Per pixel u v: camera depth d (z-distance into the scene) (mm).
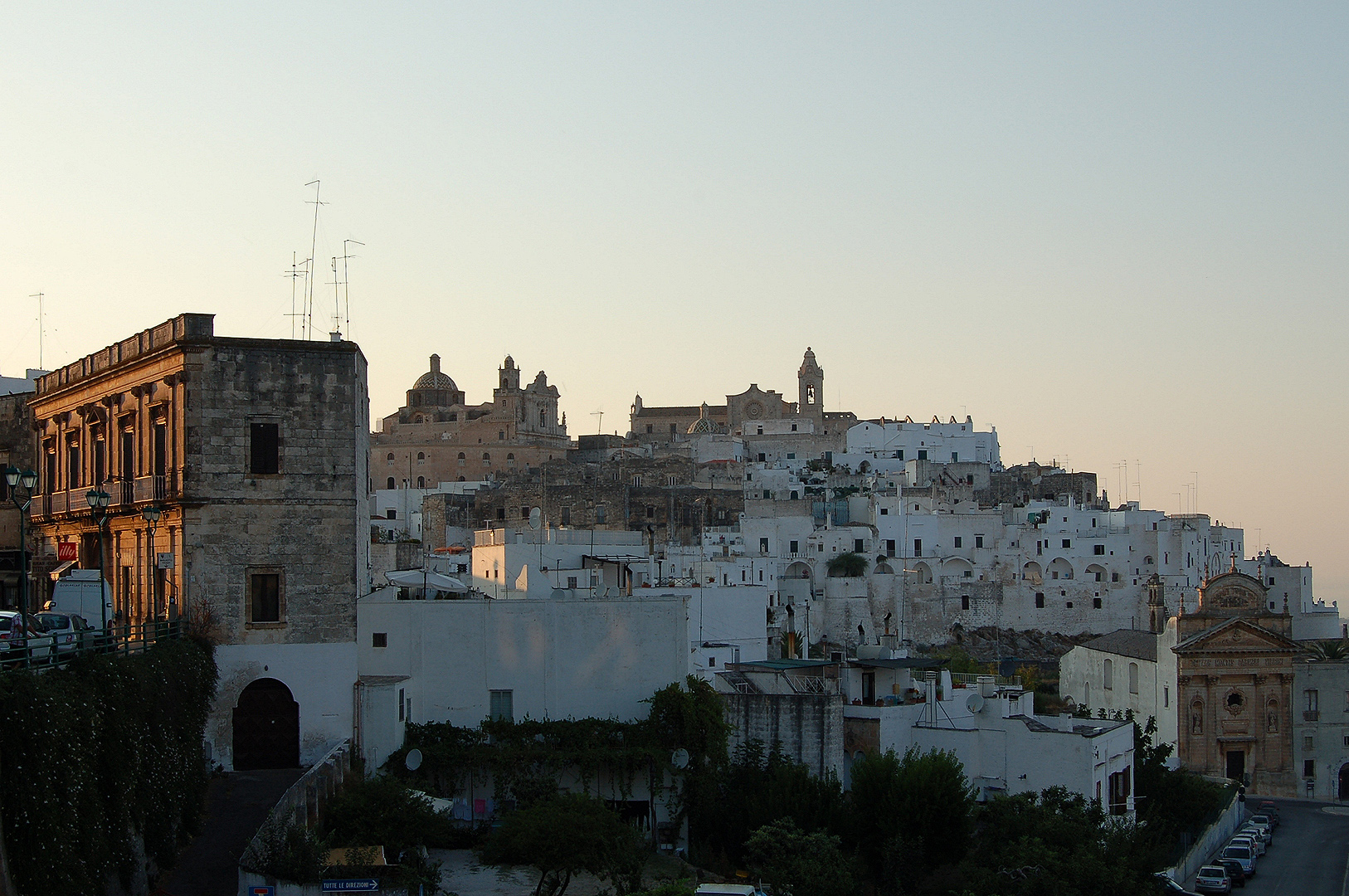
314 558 66250
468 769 67938
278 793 60125
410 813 58969
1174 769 115188
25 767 41406
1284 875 96625
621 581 109312
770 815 70312
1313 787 131250
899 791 71312
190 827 54625
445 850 63375
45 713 42594
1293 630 185750
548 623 72625
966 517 197750
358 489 70750
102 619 56875
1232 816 112938
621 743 70625
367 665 71250
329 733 65812
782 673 84938
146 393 69938
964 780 75062
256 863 48844
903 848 69062
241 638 65062
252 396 65875
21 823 40750
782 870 64312
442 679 71688
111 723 47938
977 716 83312
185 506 64625
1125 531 196875
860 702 85500
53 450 83750
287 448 66188
